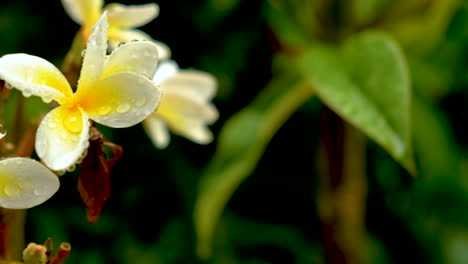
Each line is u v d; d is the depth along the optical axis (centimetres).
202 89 71
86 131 52
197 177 114
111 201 109
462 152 127
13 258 59
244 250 117
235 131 85
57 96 53
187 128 71
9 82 52
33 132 57
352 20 87
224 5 108
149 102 53
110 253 107
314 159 122
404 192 125
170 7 111
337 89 70
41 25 106
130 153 110
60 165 51
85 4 62
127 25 63
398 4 86
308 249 119
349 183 90
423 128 111
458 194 119
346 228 91
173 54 112
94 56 53
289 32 89
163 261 108
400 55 69
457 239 121
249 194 122
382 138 66
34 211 100
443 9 87
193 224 111
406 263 126
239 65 114
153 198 112
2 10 104
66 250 54
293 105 83
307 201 122
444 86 121
